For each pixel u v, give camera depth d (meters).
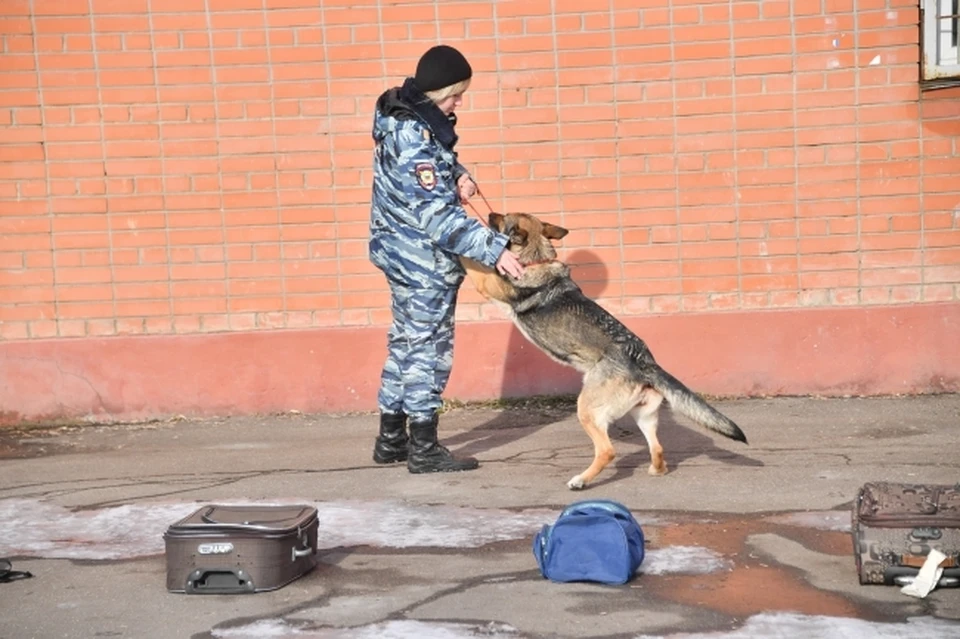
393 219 6.14
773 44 7.56
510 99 7.71
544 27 7.64
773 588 4.40
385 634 4.05
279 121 7.79
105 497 6.09
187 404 7.96
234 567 4.49
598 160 7.73
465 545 5.04
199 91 7.78
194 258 7.90
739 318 7.76
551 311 6.25
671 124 7.68
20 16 7.72
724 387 7.82
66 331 7.95
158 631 4.16
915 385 7.71
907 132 7.55
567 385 7.93
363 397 7.97
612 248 7.81
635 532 4.59
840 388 7.76
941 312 7.63
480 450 6.82
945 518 4.27
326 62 7.73
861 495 4.52
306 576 4.70
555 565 4.51
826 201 7.66
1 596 4.58
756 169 7.67
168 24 7.72
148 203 7.86
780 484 5.82
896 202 7.62
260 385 7.96
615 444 6.89
